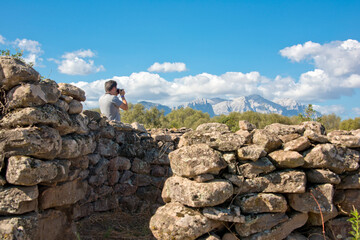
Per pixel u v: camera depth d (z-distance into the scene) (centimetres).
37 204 349
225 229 376
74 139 425
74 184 432
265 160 391
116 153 593
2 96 347
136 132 657
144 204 628
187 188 359
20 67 339
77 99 462
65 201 406
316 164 401
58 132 365
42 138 336
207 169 354
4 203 315
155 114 3662
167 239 350
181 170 369
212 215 349
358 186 423
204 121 3584
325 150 402
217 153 377
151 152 658
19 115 331
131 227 518
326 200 393
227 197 358
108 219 539
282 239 387
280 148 416
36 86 348
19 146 322
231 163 380
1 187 319
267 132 413
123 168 609
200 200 347
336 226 418
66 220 418
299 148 403
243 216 362
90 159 530
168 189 387
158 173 664
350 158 418
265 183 381
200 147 371
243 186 377
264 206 373
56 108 386
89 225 504
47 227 372
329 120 2519
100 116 577
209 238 352
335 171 414
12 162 316
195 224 345
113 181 585
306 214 401
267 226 374
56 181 372
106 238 455
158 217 369
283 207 379
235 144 384
